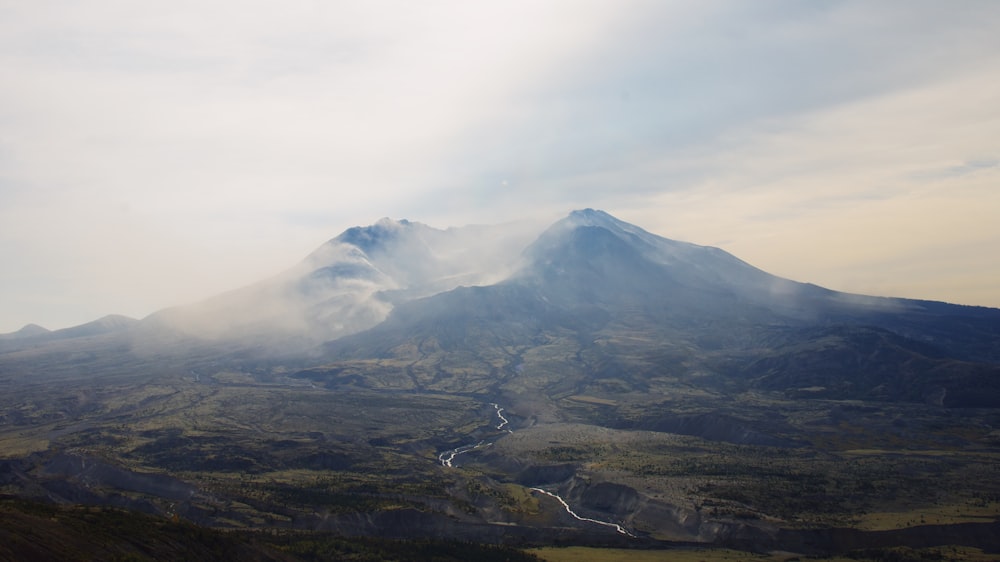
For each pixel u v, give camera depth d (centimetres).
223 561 15062
